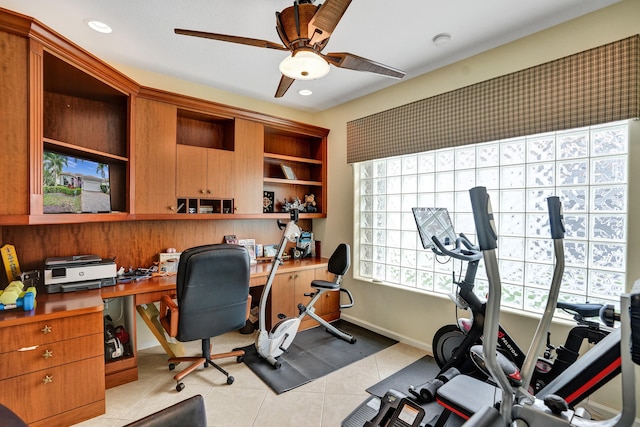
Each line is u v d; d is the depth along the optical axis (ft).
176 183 9.05
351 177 11.78
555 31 6.81
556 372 5.85
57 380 5.81
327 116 12.81
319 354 9.09
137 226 9.29
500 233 8.08
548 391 5.03
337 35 7.24
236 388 7.27
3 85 5.49
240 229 11.49
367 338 10.31
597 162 6.62
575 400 4.79
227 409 6.48
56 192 6.64
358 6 6.17
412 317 9.81
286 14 5.14
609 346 4.67
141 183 8.44
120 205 8.82
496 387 5.30
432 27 6.93
